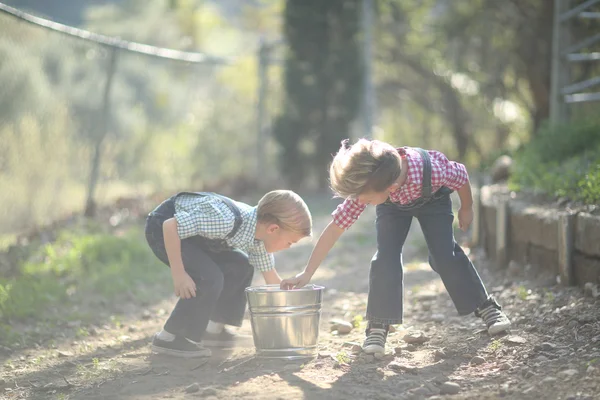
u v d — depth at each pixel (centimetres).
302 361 457
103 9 2370
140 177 1480
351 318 580
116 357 496
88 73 1633
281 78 1742
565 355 421
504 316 476
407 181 445
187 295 463
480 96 2502
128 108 1680
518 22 2088
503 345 453
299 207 471
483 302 472
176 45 2352
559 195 651
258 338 465
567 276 554
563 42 1040
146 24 2355
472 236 782
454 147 2812
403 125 3020
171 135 1709
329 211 1288
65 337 563
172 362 470
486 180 964
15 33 1273
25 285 696
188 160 1783
